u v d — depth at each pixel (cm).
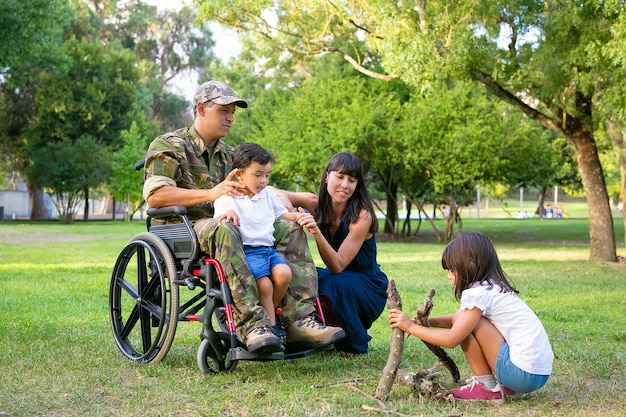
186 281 421
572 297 826
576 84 1330
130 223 3969
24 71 3731
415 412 336
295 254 438
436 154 2200
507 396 358
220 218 413
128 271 1126
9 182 5722
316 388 382
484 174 2206
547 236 2695
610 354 475
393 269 1202
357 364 446
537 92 1381
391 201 2803
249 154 423
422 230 3297
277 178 2459
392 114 2297
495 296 351
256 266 413
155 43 5222
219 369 416
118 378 403
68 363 439
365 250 489
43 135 4175
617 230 3052
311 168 2295
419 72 1313
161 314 435
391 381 358
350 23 1623
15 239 2230
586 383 399
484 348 355
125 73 4322
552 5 1305
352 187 475
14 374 406
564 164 3700
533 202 8262
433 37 1298
